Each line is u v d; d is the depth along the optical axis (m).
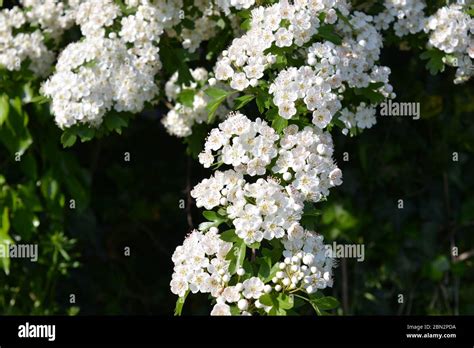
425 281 4.31
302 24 2.68
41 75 3.57
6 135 3.56
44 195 3.76
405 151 4.29
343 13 2.90
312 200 2.59
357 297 4.20
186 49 3.41
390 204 4.27
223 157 2.55
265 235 2.48
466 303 4.32
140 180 4.45
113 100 3.22
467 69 3.19
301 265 2.56
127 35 3.15
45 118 3.61
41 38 3.53
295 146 2.62
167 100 3.97
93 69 3.13
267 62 2.70
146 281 4.45
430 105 4.26
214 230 2.55
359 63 2.99
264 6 2.82
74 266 3.98
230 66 2.78
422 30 3.30
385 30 3.45
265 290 2.47
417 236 4.29
